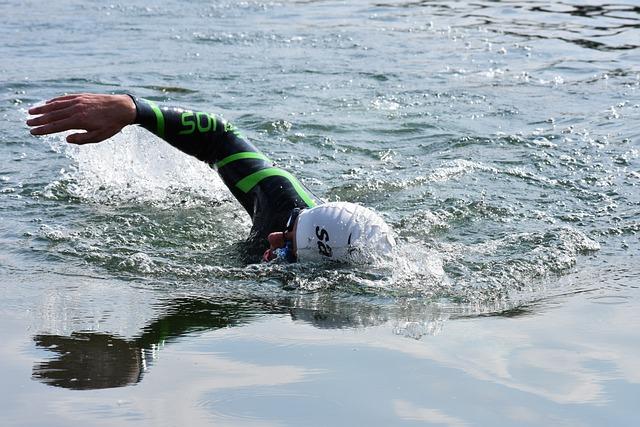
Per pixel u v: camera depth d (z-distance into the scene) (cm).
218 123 843
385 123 1288
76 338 602
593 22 1992
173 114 816
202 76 1546
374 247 772
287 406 495
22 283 732
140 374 539
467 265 780
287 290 725
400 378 532
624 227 886
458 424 477
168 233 881
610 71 1562
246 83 1502
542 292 708
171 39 1855
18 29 1939
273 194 820
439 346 585
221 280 753
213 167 859
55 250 820
